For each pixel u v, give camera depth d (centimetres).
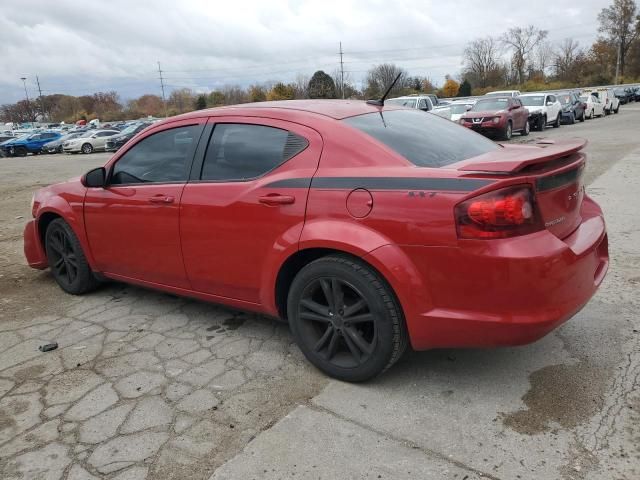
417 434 266
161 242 388
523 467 239
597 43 8362
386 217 281
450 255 265
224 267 355
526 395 294
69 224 459
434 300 276
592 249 291
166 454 260
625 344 343
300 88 7300
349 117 334
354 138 311
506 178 256
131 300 470
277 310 341
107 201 422
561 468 238
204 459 255
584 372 313
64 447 269
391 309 289
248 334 389
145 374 338
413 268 276
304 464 248
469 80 8344
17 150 3609
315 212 306
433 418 278
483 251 258
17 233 817
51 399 314
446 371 324
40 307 466
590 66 8250
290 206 315
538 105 2419
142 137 411
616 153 1329
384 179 287
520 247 256
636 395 287
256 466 249
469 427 269
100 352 371
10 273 579
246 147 350
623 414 272
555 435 259
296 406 295
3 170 2247
